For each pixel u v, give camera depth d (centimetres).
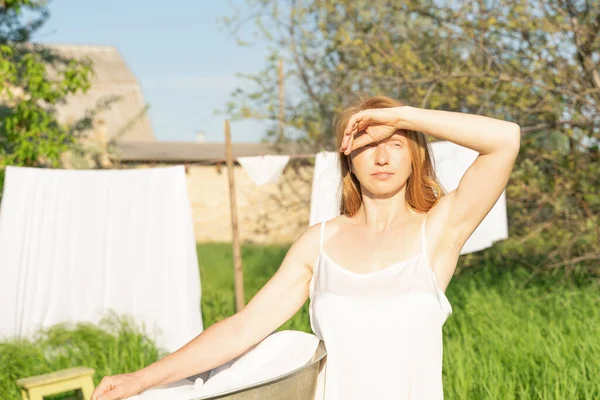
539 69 755
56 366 557
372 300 189
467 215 195
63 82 794
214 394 167
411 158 204
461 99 810
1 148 870
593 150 777
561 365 458
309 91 992
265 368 198
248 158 632
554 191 793
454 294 765
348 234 206
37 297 643
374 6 900
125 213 662
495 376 455
